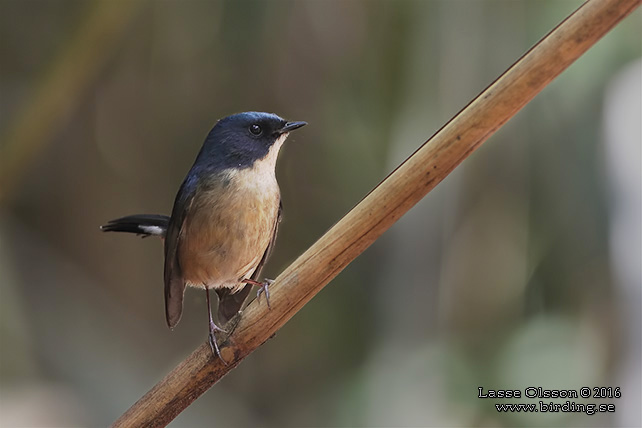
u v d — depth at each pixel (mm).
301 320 14148
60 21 13586
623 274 9203
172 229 7906
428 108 9969
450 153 4770
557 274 10398
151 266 15688
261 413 14688
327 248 5223
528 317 10680
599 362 9992
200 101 13945
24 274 10977
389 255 10344
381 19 12070
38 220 14961
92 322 11039
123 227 8859
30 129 11188
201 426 10992
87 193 15039
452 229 10188
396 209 4961
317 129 13305
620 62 9695
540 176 10172
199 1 12617
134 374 10344
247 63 13086
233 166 7852
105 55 11789
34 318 10250
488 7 9852
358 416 10359
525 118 10133
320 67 12797
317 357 14203
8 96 13039
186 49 13250
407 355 10328
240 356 5484
